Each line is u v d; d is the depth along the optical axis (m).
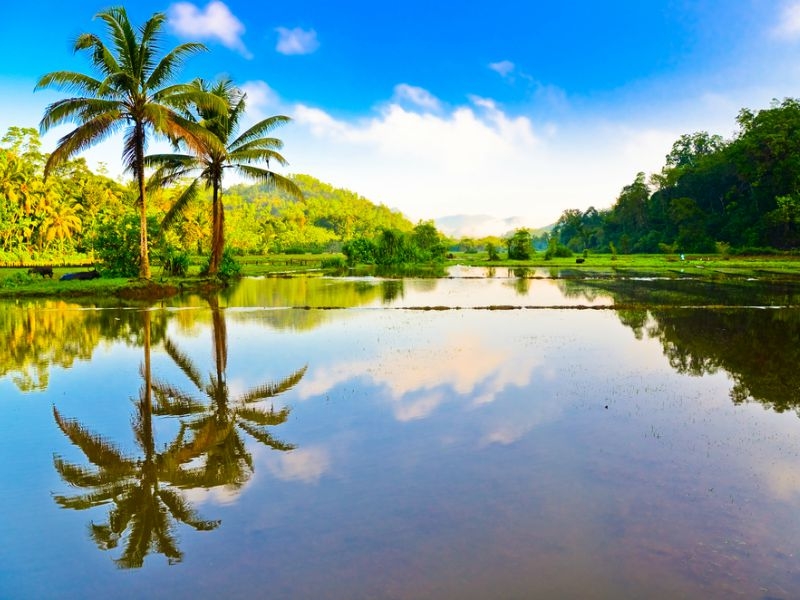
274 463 5.78
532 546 4.13
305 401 7.91
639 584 3.68
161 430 6.86
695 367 9.88
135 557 4.16
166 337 13.32
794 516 4.57
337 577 3.81
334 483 5.26
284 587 3.72
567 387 8.55
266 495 5.05
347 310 18.19
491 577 3.76
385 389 8.47
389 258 52.06
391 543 4.20
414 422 6.96
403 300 21.41
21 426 7.07
